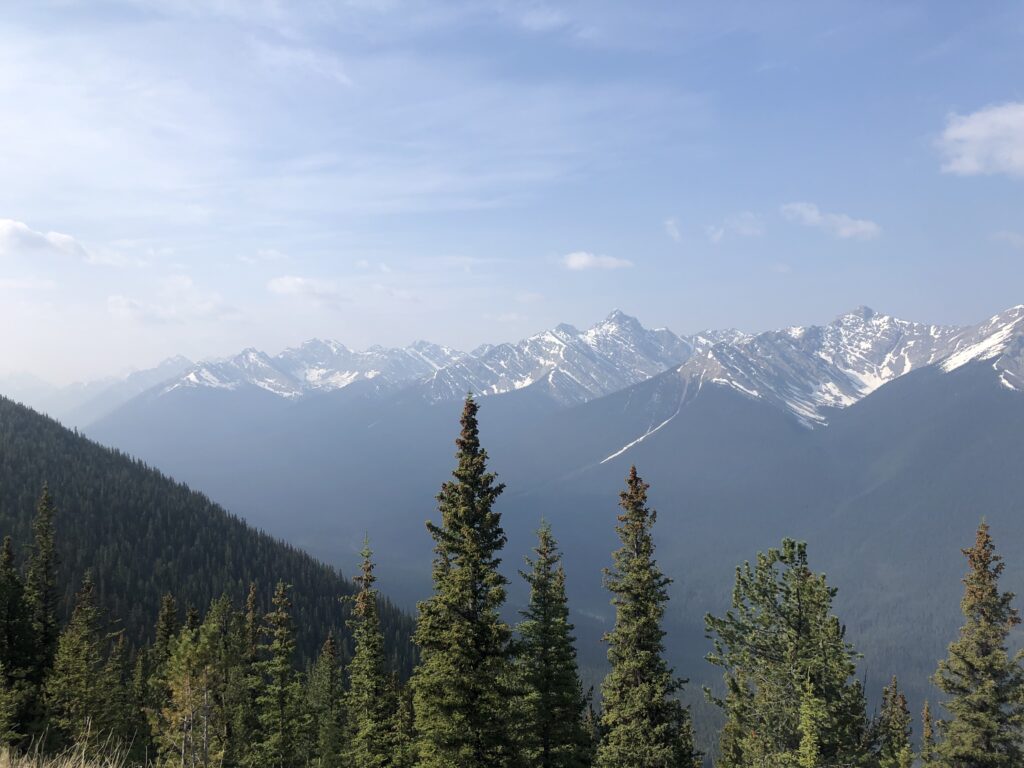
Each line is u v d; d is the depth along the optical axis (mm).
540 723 33594
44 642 57219
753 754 30656
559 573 36188
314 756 52812
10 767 13219
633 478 32344
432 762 26125
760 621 30141
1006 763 30734
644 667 31109
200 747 36875
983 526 33375
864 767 27984
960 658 33031
